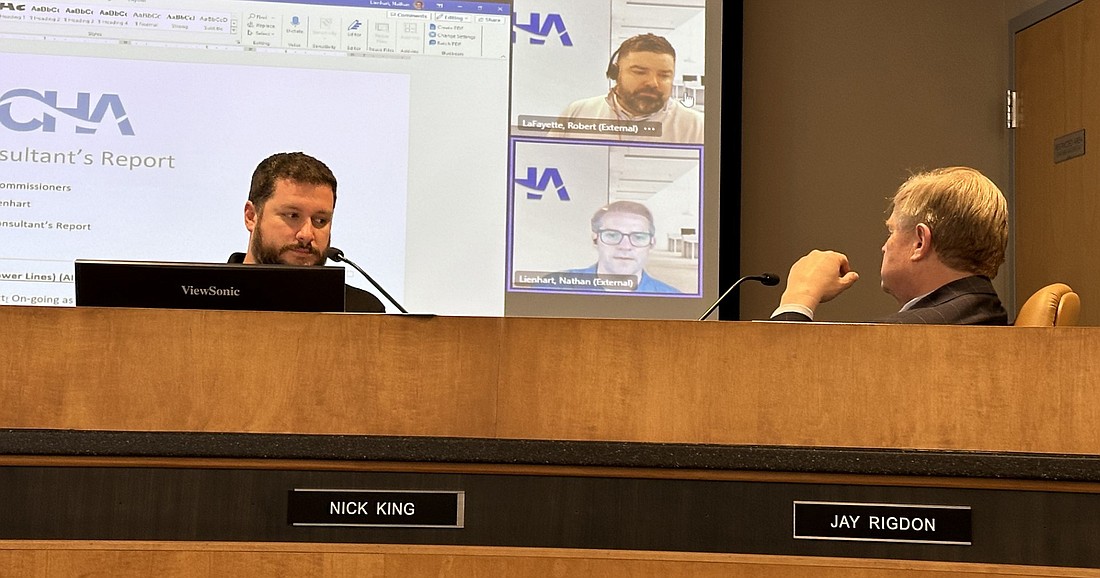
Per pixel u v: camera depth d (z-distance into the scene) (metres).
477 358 1.09
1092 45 3.25
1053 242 3.37
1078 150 3.28
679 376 1.08
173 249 3.12
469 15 3.24
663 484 1.09
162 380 1.06
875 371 1.08
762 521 1.08
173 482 1.07
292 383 1.08
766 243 3.44
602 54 3.27
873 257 3.46
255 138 3.15
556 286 3.22
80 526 1.06
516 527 1.08
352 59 3.19
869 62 3.51
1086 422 1.05
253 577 1.07
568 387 1.08
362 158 3.18
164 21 3.14
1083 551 1.06
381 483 1.08
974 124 3.52
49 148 3.09
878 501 1.07
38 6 3.10
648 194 3.26
